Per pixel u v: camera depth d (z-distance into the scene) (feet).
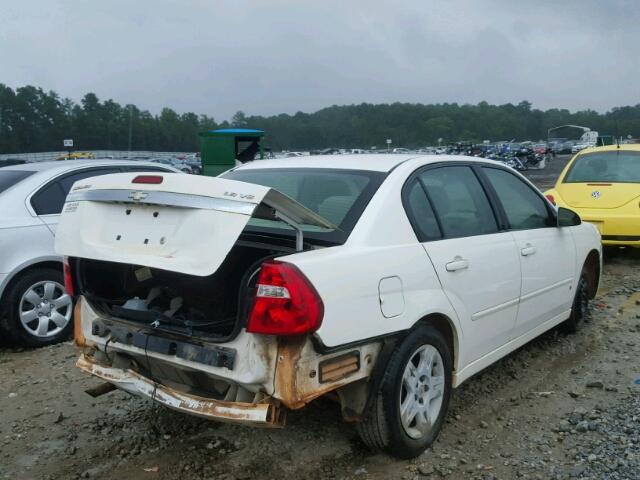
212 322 10.14
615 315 20.57
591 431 12.30
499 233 13.98
